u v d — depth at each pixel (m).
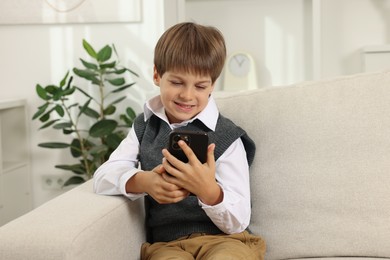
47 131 2.89
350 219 1.29
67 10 2.77
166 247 1.26
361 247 1.28
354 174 1.31
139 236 1.30
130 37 2.77
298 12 2.89
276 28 2.93
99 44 2.79
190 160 1.12
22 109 2.87
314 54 2.69
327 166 1.33
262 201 1.36
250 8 2.94
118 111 2.84
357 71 2.91
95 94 2.83
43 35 2.83
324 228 1.30
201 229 1.31
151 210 1.36
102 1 2.75
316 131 1.36
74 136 2.88
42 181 2.94
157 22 2.74
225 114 1.46
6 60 2.87
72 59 2.82
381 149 1.32
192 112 1.29
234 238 1.27
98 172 1.30
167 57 1.24
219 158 1.30
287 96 1.42
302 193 1.32
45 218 1.05
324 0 2.88
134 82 2.77
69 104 2.86
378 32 2.88
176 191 1.16
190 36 1.25
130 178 1.22
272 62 2.95
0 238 0.97
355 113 1.36
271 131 1.39
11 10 2.80
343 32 2.90
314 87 1.42
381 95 1.37
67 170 2.89
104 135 2.62
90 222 1.04
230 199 1.22
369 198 1.29
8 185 2.78
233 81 2.89
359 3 2.88
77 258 0.97
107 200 1.19
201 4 2.98
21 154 2.92
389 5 2.85
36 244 0.96
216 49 1.26
